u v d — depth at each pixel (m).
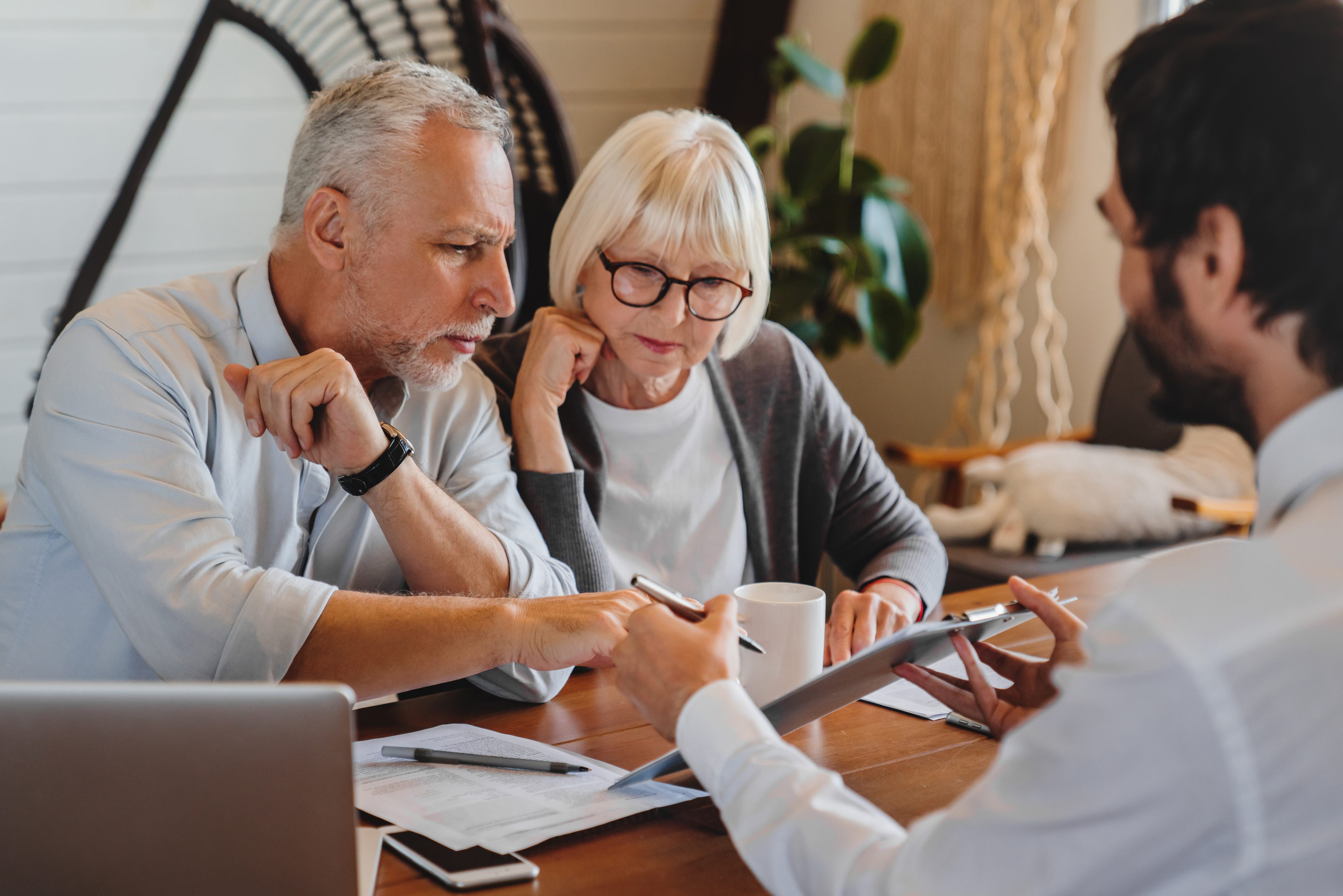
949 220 3.88
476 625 1.05
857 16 4.23
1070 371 3.61
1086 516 2.57
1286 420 0.60
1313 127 0.55
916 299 3.55
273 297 1.23
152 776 0.68
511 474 1.41
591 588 1.40
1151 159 0.59
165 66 3.77
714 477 1.57
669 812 0.88
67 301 3.37
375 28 3.95
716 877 0.77
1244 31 0.57
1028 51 3.53
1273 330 0.58
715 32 4.66
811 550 1.70
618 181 1.39
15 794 0.69
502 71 3.21
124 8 3.64
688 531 1.55
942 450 3.05
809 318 3.79
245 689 0.67
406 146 1.16
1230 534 2.59
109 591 1.06
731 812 0.67
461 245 1.20
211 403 1.17
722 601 0.83
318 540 1.28
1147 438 2.89
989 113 3.65
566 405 1.51
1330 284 0.56
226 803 0.68
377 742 1.03
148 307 1.18
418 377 1.26
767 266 1.50
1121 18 3.34
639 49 4.56
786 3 4.46
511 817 0.85
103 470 1.07
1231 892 0.50
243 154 3.96
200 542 1.06
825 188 3.62
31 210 3.72
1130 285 0.63
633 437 1.53
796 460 1.64
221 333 1.21
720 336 1.57
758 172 1.45
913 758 1.01
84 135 3.73
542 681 1.15
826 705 0.95
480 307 1.24
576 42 4.45
